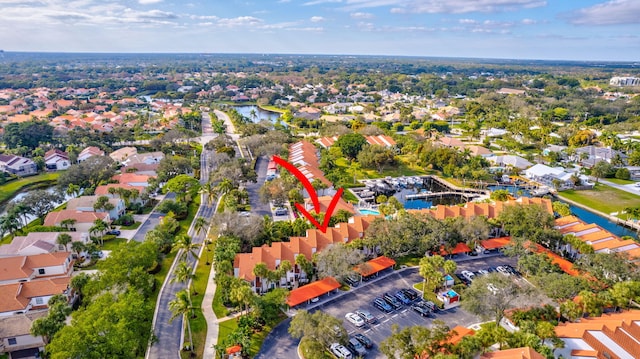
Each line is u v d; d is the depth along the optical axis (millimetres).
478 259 119938
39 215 138625
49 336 75875
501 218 130000
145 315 75688
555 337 75938
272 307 85500
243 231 116375
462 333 82500
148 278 93375
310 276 105562
